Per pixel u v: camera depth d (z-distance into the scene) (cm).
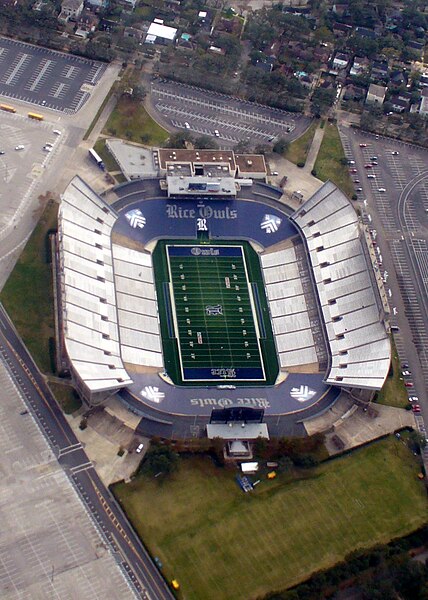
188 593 19012
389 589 19088
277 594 18888
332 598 19175
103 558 19375
